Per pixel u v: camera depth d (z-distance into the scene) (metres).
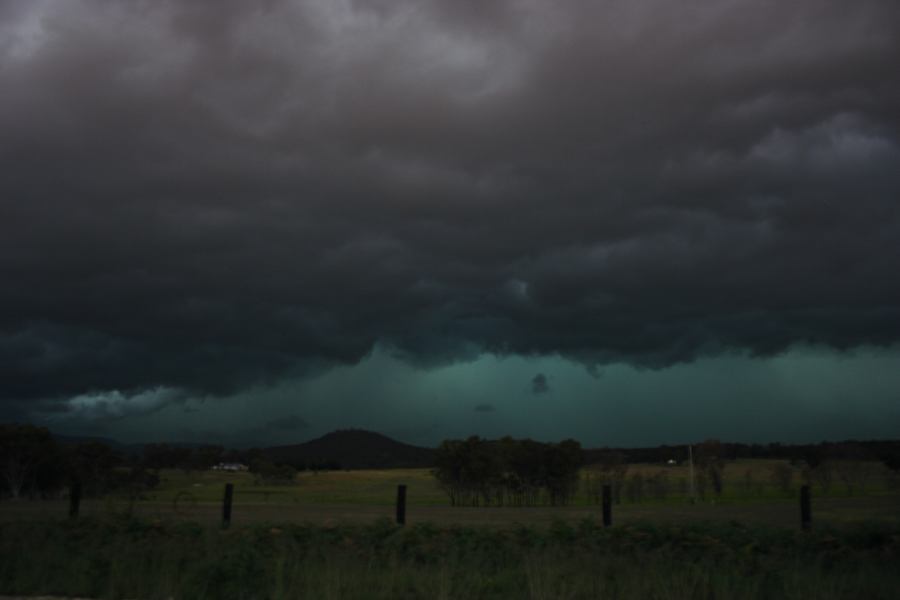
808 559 13.05
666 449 134.00
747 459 137.25
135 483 25.30
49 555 13.60
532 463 87.62
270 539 15.27
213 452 153.00
